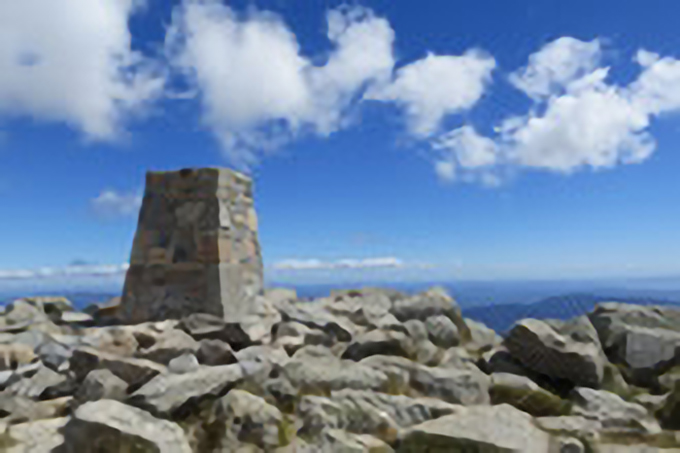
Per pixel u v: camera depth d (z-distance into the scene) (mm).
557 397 6918
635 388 7520
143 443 4746
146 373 6953
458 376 7211
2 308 11289
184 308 10156
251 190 11781
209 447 5586
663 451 5375
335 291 13297
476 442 5059
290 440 5695
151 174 11102
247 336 9055
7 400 6348
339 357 8898
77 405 6473
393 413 6109
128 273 10938
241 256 10891
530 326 8148
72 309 12586
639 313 9359
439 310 11133
